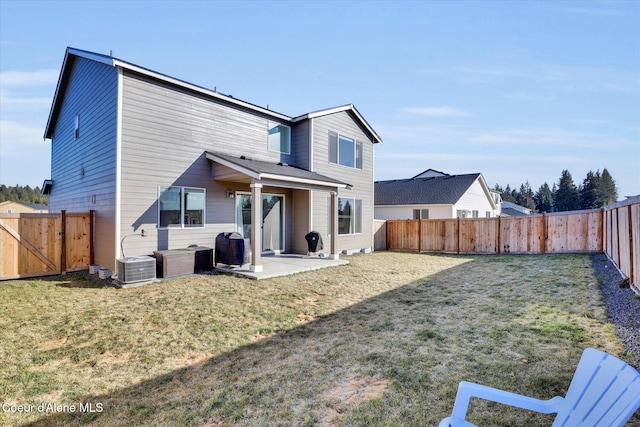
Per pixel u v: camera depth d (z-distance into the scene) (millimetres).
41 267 8586
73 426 2699
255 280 7984
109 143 8484
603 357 1974
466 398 2107
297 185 9953
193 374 3562
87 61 10109
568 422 1882
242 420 2719
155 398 3105
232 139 10555
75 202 11383
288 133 12531
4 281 8000
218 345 4320
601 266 8484
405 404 2850
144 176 8492
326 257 11602
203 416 2795
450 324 4816
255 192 8609
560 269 8664
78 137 11023
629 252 6020
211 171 9961
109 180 8438
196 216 9586
